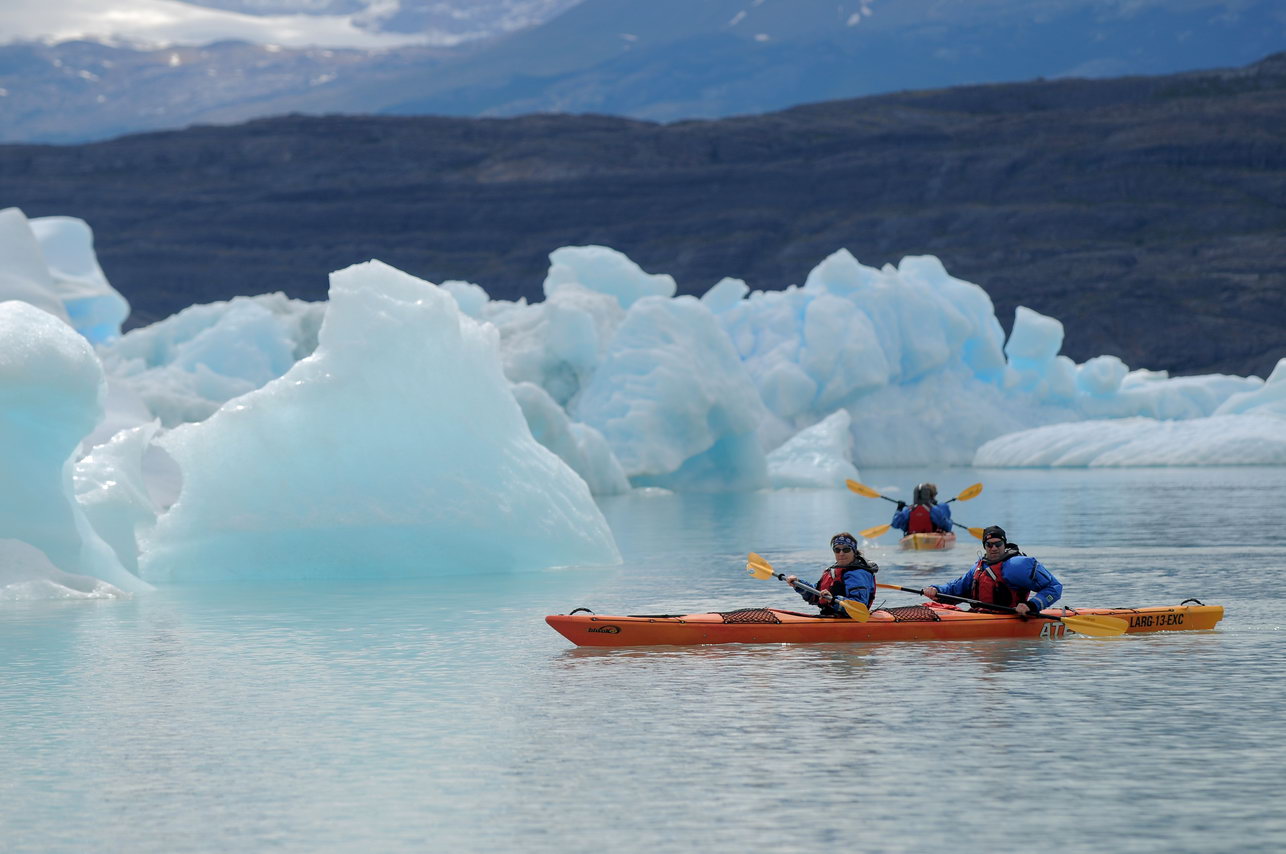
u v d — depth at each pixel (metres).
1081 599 39.19
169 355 123.06
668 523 74.19
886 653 30.00
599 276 133.38
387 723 23.64
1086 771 19.89
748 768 20.22
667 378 101.06
